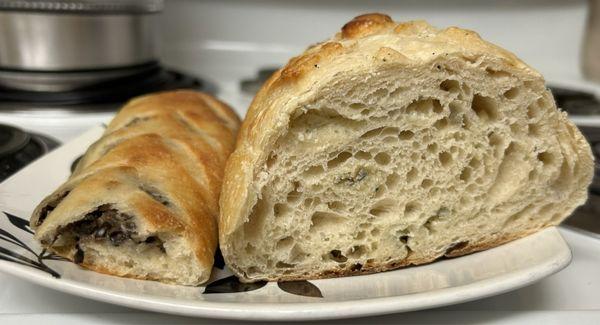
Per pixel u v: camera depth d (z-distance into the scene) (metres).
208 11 0.67
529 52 0.68
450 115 0.26
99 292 0.22
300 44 0.69
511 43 0.68
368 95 0.25
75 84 0.46
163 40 0.67
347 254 0.27
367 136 0.26
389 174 0.27
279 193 0.26
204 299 0.23
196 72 0.65
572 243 0.29
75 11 0.44
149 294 0.22
